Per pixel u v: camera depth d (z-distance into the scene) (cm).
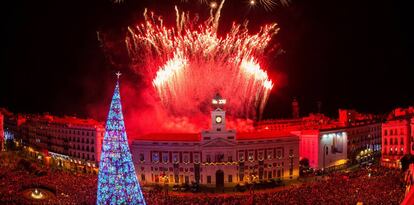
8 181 11669
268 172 15175
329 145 16912
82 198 10081
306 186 11606
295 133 17212
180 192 13200
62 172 14638
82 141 17388
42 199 10069
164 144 14888
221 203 9794
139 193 9612
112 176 9331
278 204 9269
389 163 16150
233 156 14738
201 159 14650
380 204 8606
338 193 9938
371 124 19675
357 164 18050
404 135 15738
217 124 14775
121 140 9419
